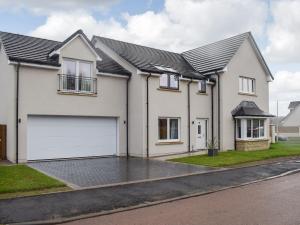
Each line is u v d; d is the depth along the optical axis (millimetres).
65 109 15938
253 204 8266
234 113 21234
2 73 15898
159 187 10258
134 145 18031
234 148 21297
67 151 16281
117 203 8391
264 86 23906
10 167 12844
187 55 24531
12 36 16750
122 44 21281
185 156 17469
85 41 16625
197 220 6973
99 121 17531
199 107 20609
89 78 16875
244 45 22406
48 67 15242
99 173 12328
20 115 14531
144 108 17734
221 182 11266
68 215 7363
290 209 7711
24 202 8258
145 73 17641
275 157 17578
